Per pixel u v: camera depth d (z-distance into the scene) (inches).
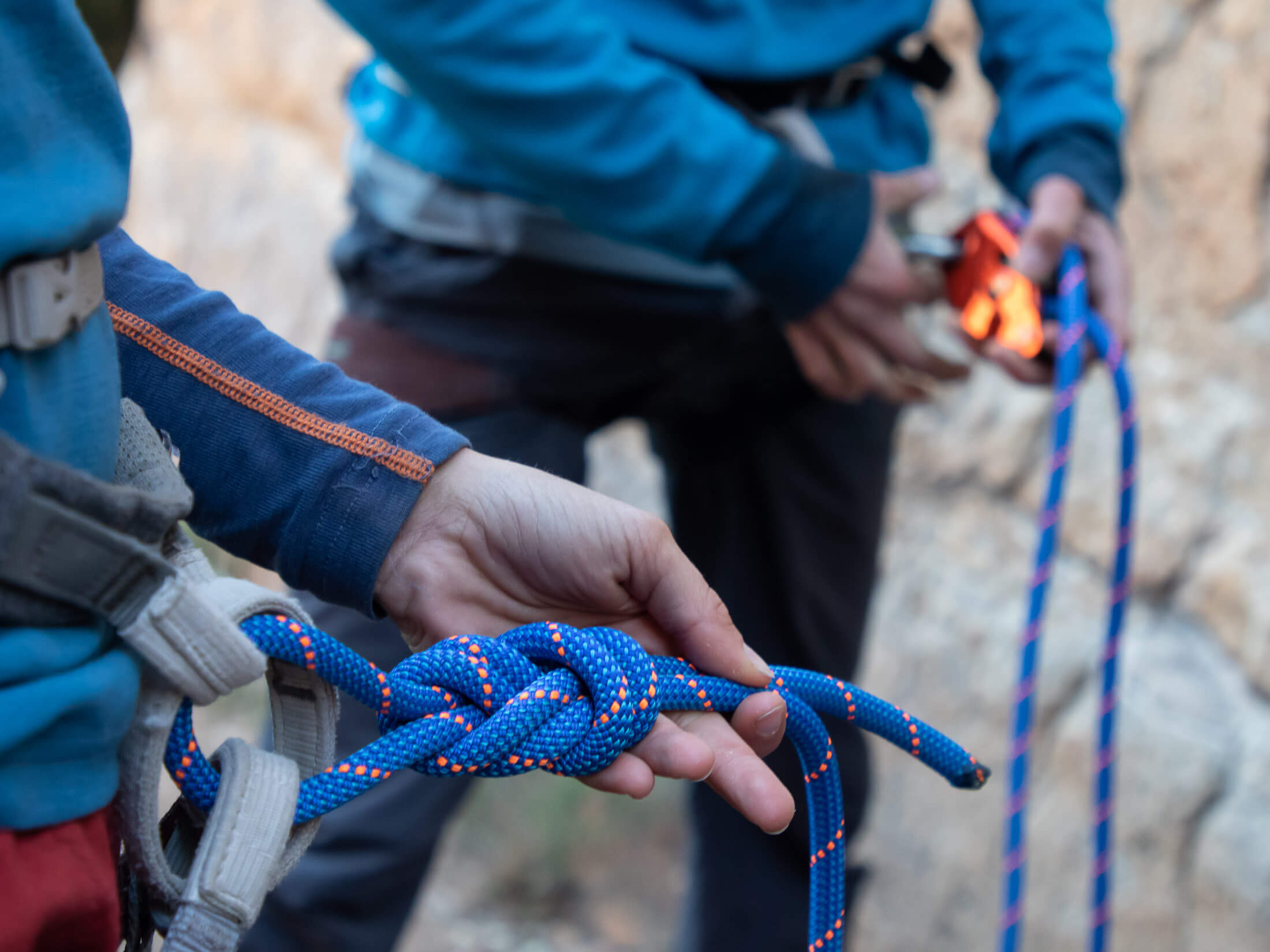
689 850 65.9
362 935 50.7
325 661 23.0
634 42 49.5
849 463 59.5
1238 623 72.2
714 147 45.3
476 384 50.1
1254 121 70.9
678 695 25.7
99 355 21.8
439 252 50.6
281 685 24.1
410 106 51.2
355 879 49.7
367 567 26.5
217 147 127.4
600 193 45.3
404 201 50.9
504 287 49.8
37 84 19.9
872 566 62.8
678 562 26.5
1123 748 74.9
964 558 83.7
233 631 20.1
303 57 119.4
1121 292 52.2
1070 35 57.4
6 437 18.2
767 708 26.0
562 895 93.0
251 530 27.0
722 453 58.9
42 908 19.5
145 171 133.7
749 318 52.5
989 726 81.1
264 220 122.6
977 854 81.4
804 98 52.8
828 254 46.2
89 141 21.0
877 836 87.0
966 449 83.1
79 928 20.5
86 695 19.4
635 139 44.8
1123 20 75.8
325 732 24.0
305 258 119.3
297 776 22.1
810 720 27.2
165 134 133.0
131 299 27.5
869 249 47.0
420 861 51.6
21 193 19.3
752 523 60.0
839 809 28.3
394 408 27.4
